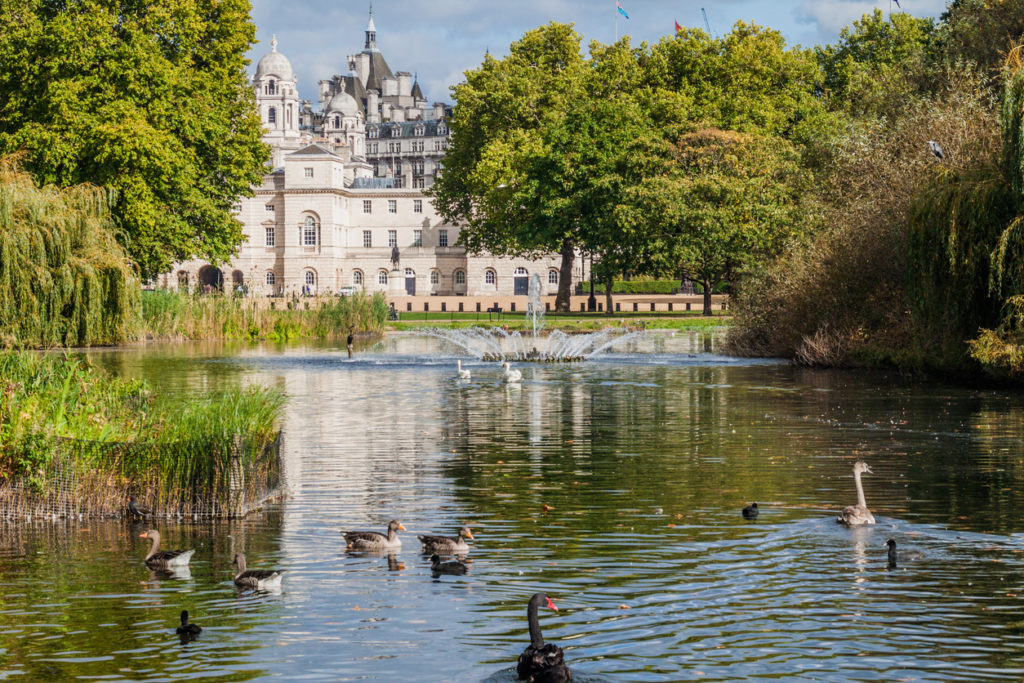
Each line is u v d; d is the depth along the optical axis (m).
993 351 33.34
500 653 10.94
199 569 14.16
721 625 11.70
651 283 129.38
